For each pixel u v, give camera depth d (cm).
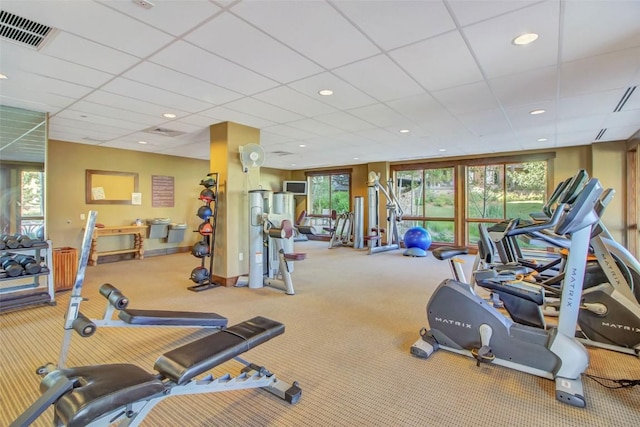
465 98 383
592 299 282
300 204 1188
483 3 202
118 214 732
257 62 286
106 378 142
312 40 248
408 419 190
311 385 227
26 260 403
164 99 386
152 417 193
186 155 829
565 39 247
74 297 221
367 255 802
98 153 698
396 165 962
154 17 216
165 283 518
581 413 193
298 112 441
